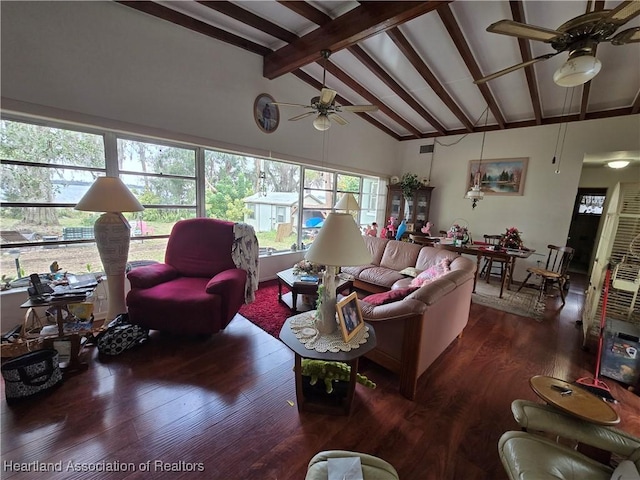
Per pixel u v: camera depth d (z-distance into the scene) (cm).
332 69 380
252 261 295
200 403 173
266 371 207
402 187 597
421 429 161
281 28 303
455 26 262
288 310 313
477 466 140
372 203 646
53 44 224
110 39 251
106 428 151
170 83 291
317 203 509
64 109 234
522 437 112
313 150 459
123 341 221
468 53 297
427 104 467
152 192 307
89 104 245
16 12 208
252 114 367
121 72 259
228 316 242
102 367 203
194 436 150
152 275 249
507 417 173
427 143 608
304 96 427
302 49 310
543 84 366
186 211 337
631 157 421
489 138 523
